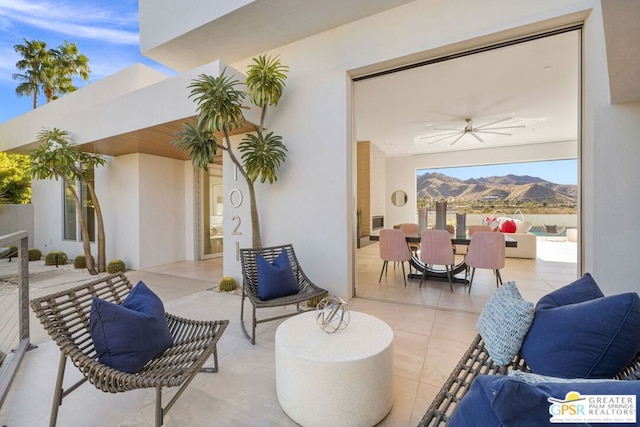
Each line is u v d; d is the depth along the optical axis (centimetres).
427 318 314
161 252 623
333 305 194
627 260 256
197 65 486
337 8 345
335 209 380
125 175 600
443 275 470
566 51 373
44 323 151
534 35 304
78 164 582
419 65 359
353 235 396
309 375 157
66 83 1363
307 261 398
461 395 132
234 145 453
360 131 751
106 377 142
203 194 690
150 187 602
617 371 109
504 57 387
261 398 184
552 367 118
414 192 1051
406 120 657
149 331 166
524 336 135
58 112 631
